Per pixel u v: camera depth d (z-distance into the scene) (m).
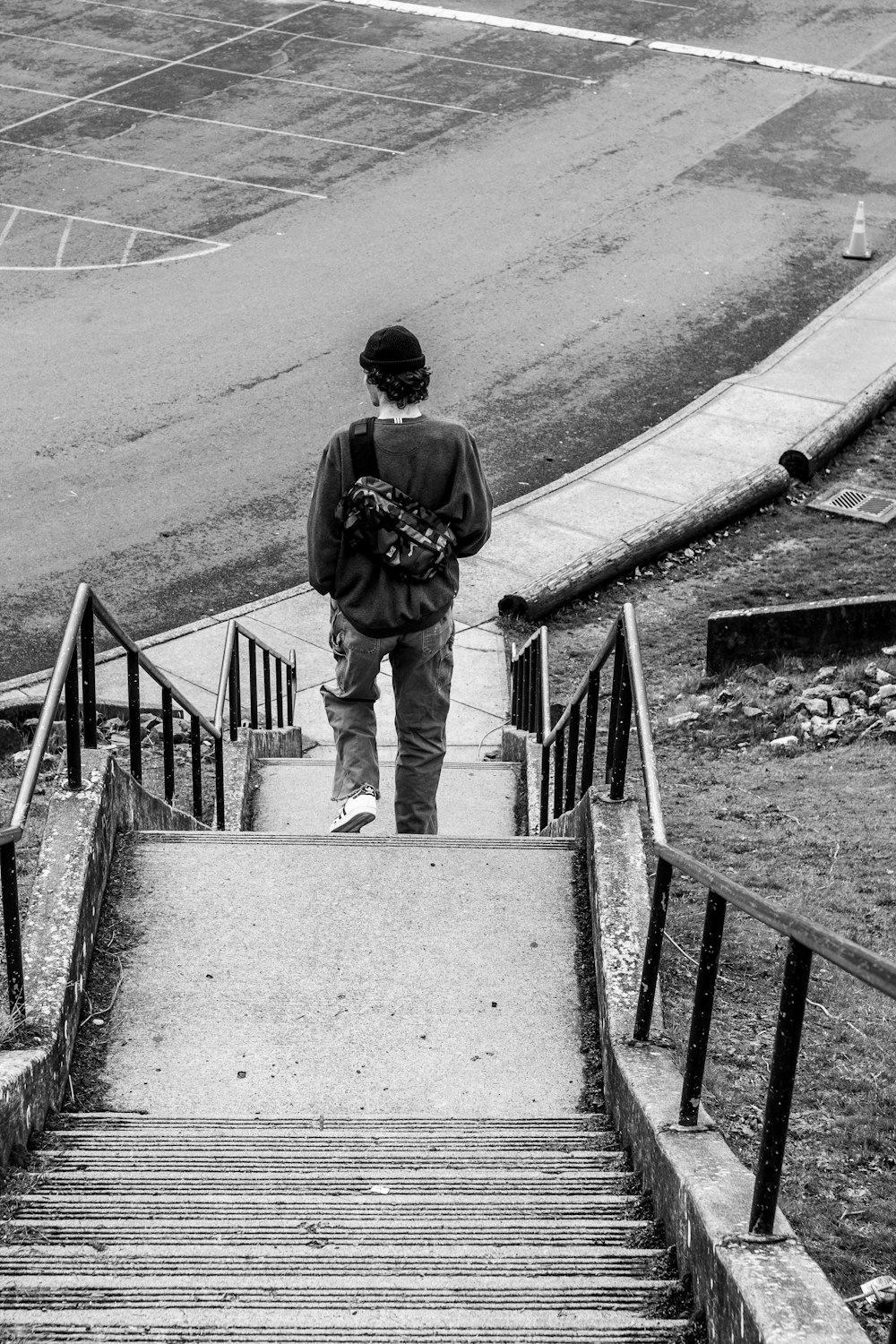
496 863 6.12
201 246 24.14
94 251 23.91
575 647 14.35
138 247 24.08
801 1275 2.98
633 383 19.94
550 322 21.66
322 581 6.22
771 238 24.73
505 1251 3.61
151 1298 3.28
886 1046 5.51
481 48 34.16
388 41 34.56
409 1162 4.28
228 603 14.91
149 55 33.53
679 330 21.48
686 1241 3.44
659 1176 3.82
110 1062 4.97
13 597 14.77
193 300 22.20
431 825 6.86
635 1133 4.20
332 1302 3.27
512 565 15.80
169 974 5.41
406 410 5.97
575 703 6.95
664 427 18.80
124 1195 4.00
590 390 19.72
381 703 13.59
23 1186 4.05
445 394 19.50
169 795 7.57
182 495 16.91
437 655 6.47
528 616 14.84
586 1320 3.22
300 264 23.50
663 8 36.97
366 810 6.38
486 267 23.48
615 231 24.91
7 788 9.60
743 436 18.56
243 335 21.06
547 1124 4.66
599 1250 3.62
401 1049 5.06
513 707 12.88
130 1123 4.62
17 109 30.16
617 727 5.86
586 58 33.53
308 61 33.22
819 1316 2.83
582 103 30.88
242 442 18.14
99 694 13.09
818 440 17.94
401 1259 3.55
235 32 35.06
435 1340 3.12
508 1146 4.46
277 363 20.23
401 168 27.52
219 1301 3.27
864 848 7.87
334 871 6.04
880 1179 4.61
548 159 27.98
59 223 24.92
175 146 28.41
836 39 34.75
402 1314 3.23
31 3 36.84
